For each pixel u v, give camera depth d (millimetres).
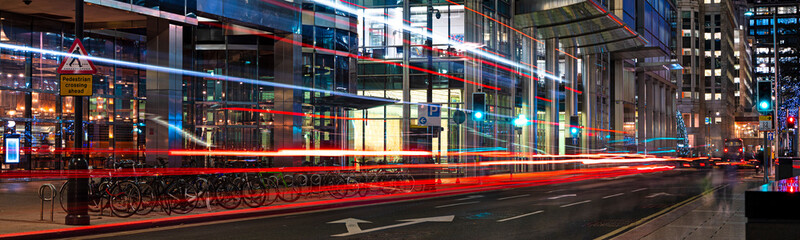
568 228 14531
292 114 29250
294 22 29500
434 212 18031
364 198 22219
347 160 36344
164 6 24562
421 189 26844
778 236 5379
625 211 18484
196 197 17328
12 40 27234
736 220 15227
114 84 31328
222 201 17906
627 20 50188
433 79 40031
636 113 81125
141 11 23812
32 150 27984
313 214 17500
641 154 78312
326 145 34812
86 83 14586
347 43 36219
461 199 22750
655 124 88125
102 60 30734
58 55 29188
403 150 38812
